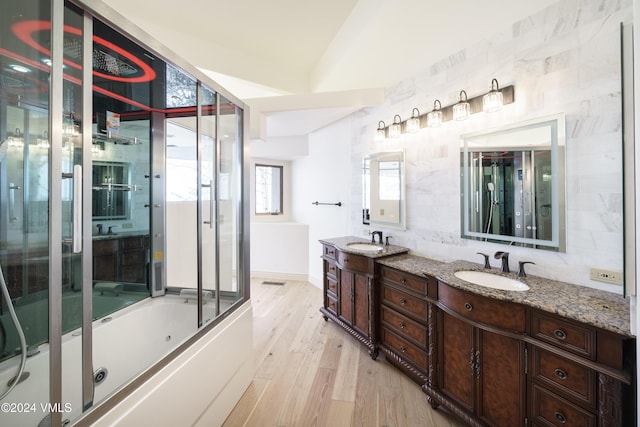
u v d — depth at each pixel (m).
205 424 1.51
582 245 1.49
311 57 3.67
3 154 1.25
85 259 1.09
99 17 1.05
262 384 2.01
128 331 1.96
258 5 2.60
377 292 2.33
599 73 1.40
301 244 4.53
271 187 5.00
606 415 1.05
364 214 3.14
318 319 3.12
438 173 2.28
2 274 1.24
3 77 1.15
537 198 1.66
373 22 2.86
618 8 1.33
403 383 2.01
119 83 1.77
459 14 2.06
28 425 1.15
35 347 1.21
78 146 1.08
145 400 1.14
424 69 2.37
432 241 2.35
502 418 1.40
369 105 2.85
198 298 1.81
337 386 1.98
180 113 2.34
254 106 3.09
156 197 2.41
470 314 1.51
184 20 2.79
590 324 1.08
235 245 2.07
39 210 1.19
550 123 1.58
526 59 1.69
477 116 1.98
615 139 1.36
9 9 1.03
